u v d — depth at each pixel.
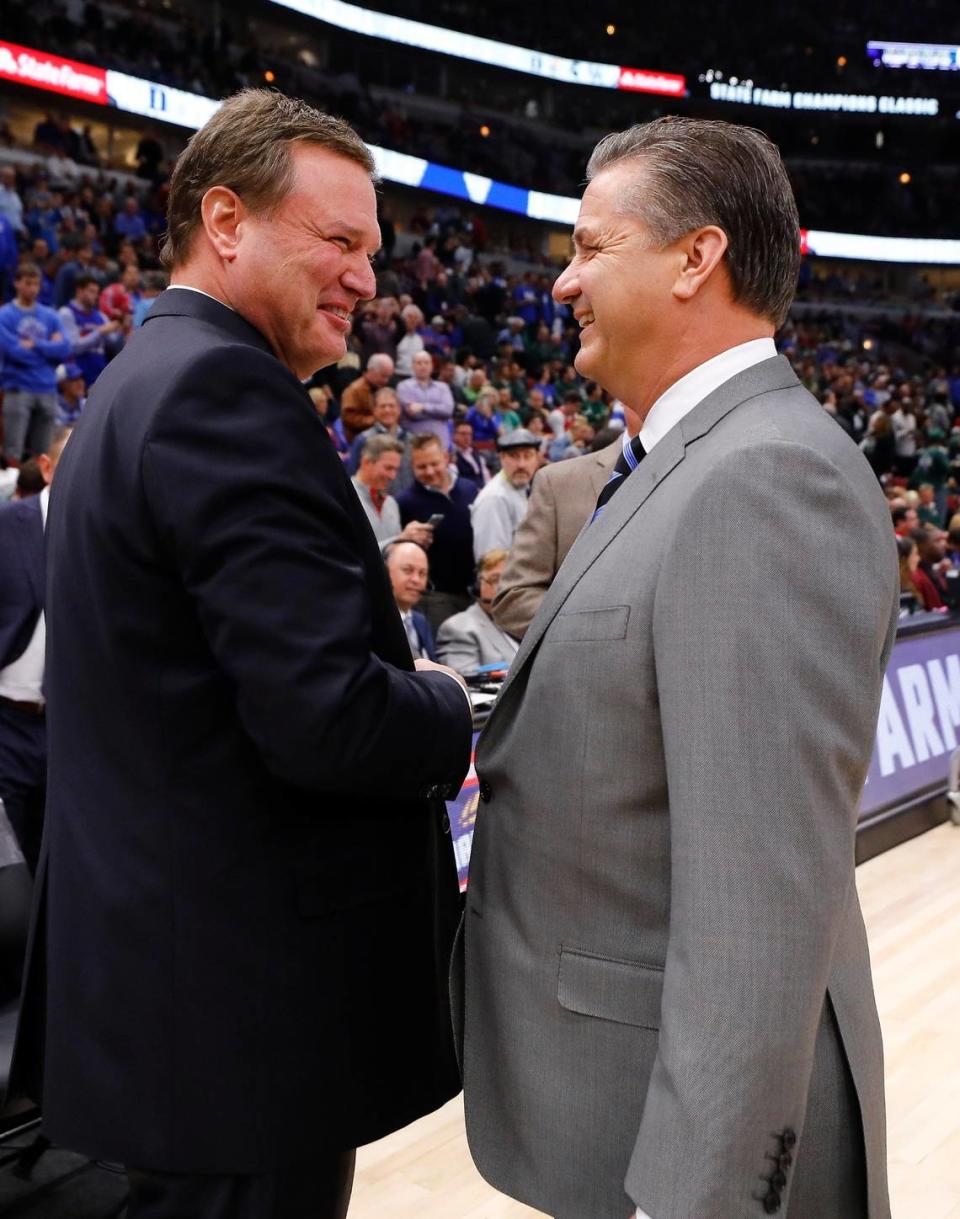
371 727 0.94
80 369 7.20
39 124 10.35
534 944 0.97
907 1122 2.19
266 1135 1.01
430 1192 1.96
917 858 3.75
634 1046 0.91
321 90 14.49
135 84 11.36
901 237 20.19
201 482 0.92
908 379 17.17
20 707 2.68
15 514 2.70
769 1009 0.77
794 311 19.52
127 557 0.97
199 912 1.00
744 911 0.78
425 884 1.15
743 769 0.79
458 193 15.95
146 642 0.98
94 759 1.02
